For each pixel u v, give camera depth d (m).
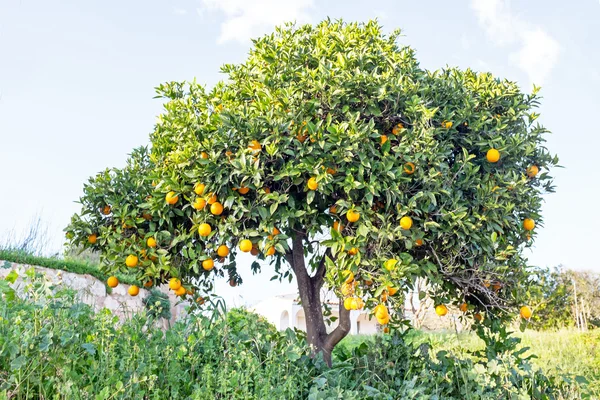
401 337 5.06
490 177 4.66
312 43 5.22
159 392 3.13
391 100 4.31
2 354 2.58
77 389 2.60
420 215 4.30
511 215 4.56
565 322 13.50
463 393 4.41
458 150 4.86
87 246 4.84
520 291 4.73
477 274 4.44
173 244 4.32
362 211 4.03
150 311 4.38
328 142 4.11
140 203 4.77
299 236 5.07
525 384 4.54
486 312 5.13
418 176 4.17
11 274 3.14
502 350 4.92
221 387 3.17
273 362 3.78
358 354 5.06
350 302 4.09
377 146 4.40
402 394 4.04
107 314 3.52
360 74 4.34
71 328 3.21
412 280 4.02
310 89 4.38
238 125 4.11
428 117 4.18
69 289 3.81
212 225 4.33
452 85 4.85
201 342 3.89
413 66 5.02
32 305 3.06
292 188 4.37
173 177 4.24
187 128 4.47
